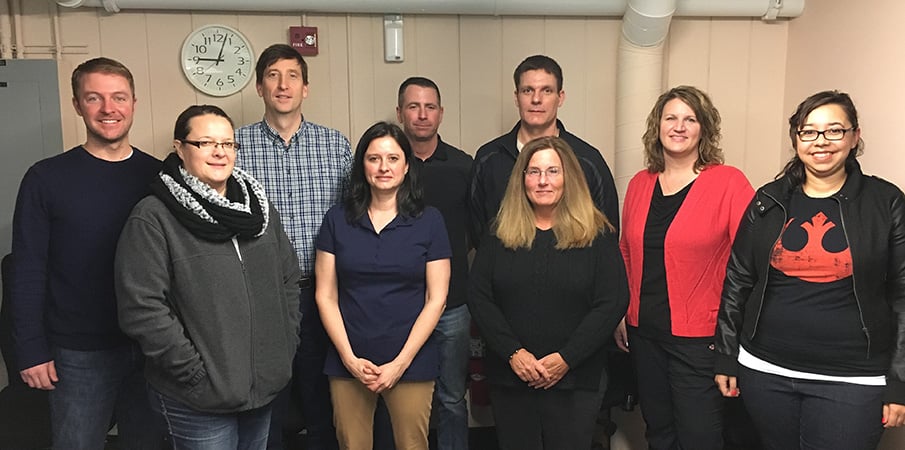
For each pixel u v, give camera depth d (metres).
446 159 2.67
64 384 2.02
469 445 3.08
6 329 2.80
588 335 2.09
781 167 3.31
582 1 3.05
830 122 1.84
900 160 2.46
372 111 3.15
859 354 1.86
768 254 1.97
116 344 2.05
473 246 2.74
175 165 1.79
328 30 3.08
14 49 2.95
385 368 2.12
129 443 2.24
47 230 1.97
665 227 2.25
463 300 2.57
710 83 3.26
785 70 3.27
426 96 2.60
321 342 2.47
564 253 2.13
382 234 2.17
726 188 2.21
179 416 1.81
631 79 3.02
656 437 2.39
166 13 2.99
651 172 2.36
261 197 1.91
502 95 3.19
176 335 1.72
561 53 3.19
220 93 3.04
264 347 1.85
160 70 3.02
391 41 3.07
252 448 1.94
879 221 1.84
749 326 2.04
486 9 3.04
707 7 3.10
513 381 2.16
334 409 2.24
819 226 1.90
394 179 2.15
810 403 1.94
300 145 2.43
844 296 1.87
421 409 2.21
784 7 3.12
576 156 2.34
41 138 2.93
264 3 2.93
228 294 1.77
